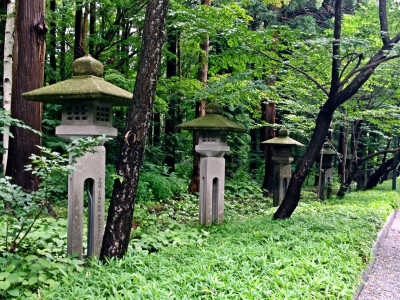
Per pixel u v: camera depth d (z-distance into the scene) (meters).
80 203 4.46
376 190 16.66
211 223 7.67
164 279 3.62
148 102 4.29
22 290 3.39
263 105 16.91
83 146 3.95
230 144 15.66
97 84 4.31
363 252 5.41
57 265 3.76
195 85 9.74
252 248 4.70
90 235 4.61
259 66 8.05
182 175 15.38
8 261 3.67
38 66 7.49
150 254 4.64
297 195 7.31
